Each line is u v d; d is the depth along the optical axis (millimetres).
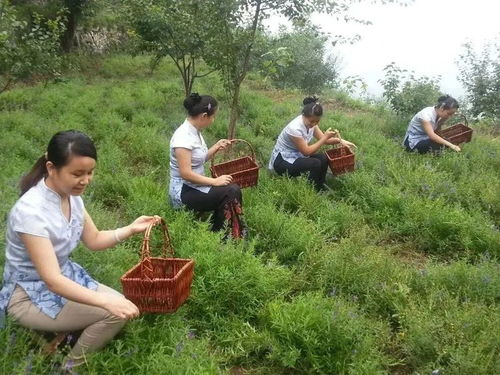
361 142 8898
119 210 5668
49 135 8000
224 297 3930
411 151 8555
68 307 3078
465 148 8641
